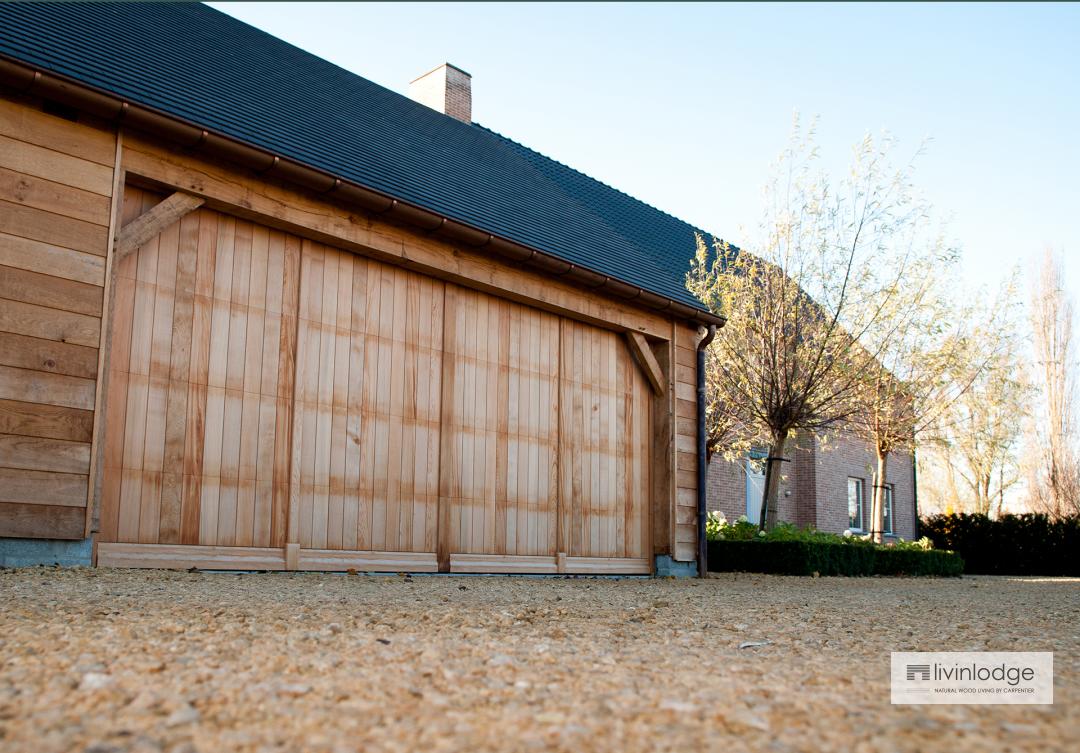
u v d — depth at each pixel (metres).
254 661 2.95
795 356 13.00
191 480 6.53
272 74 9.43
